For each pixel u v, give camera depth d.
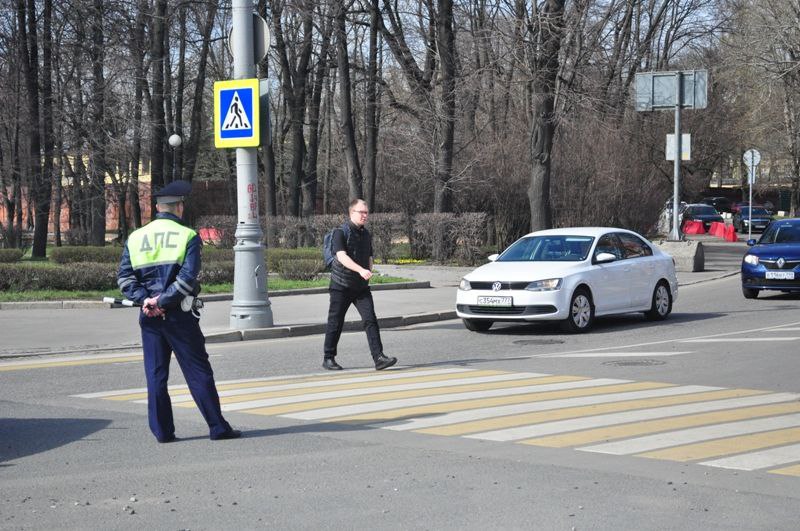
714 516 6.19
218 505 6.54
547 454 7.90
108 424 9.39
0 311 20.16
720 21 52.41
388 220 34.88
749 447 8.05
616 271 17.88
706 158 62.47
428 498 6.66
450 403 10.23
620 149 38.88
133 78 40.16
